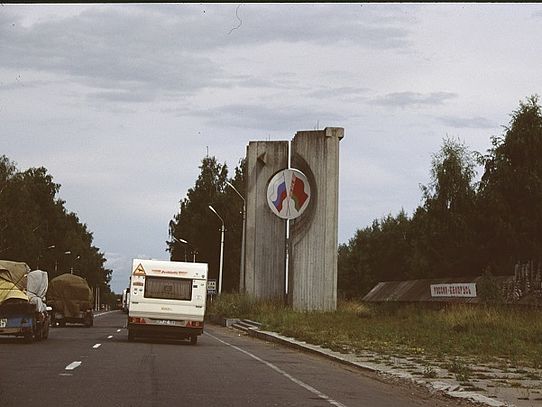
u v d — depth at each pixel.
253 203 63.19
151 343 31.20
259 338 40.78
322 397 14.81
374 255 129.62
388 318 52.25
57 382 15.62
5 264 28.70
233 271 111.69
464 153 85.81
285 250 62.62
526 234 66.81
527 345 29.58
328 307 60.47
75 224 161.75
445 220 84.56
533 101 68.62
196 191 116.50
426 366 21.94
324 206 61.16
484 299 55.31
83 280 50.97
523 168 67.31
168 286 31.67
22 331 28.19
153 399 13.33
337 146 61.59
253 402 13.57
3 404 12.39
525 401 14.67
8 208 108.12
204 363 21.91
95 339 32.94
